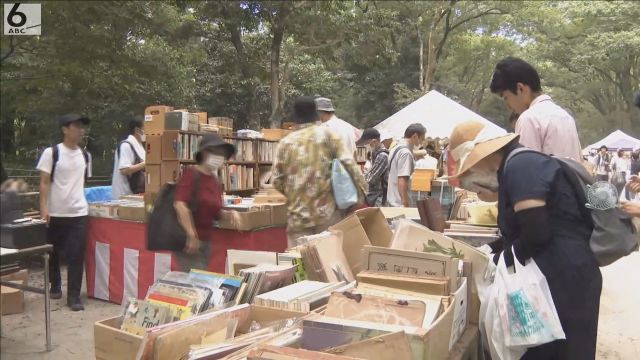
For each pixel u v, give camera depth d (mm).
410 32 25781
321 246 2697
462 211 4320
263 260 2910
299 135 3781
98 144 7207
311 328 1823
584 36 31453
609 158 18422
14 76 4234
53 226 4641
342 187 3713
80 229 4742
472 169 2248
